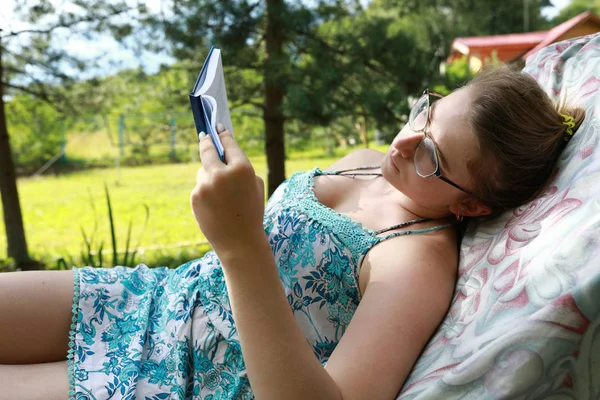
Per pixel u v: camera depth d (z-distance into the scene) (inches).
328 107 166.7
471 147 40.5
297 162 414.3
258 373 32.3
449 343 34.0
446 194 42.3
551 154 40.8
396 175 43.5
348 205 47.2
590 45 50.1
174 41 175.9
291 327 33.2
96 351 41.3
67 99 200.7
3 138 175.8
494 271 36.1
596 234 30.2
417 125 42.8
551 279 30.3
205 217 32.9
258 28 177.2
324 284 41.9
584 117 42.5
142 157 465.1
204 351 40.5
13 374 39.2
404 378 34.8
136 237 226.1
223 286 41.6
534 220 37.1
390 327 35.6
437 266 39.8
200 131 34.8
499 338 29.1
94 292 43.9
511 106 40.2
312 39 175.3
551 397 28.1
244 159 32.5
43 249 216.7
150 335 43.0
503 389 28.0
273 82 171.3
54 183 399.5
